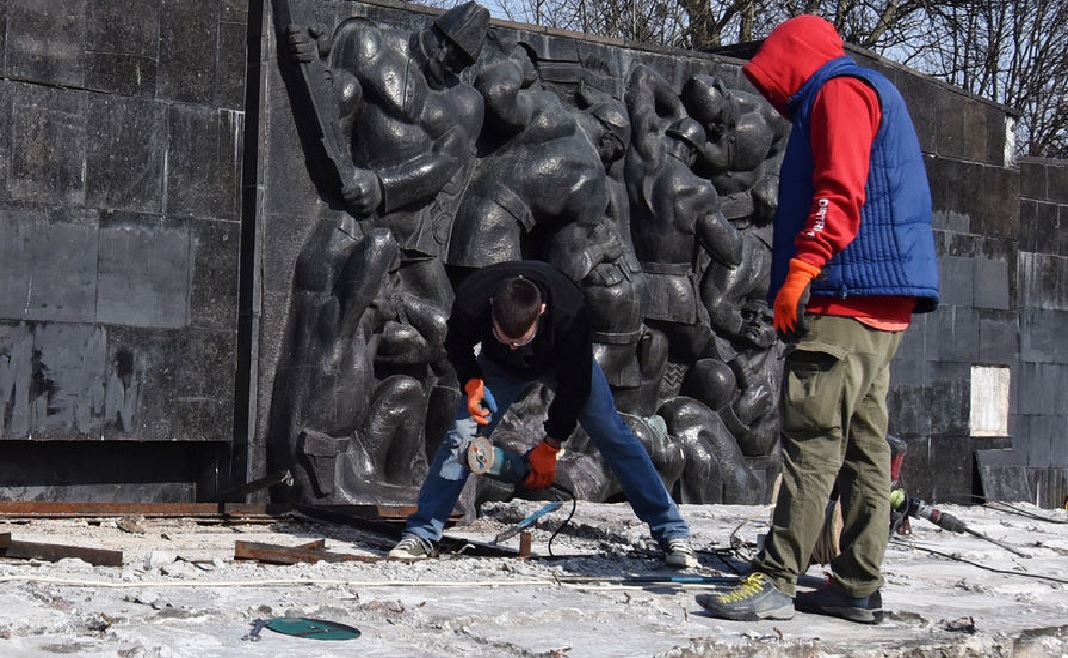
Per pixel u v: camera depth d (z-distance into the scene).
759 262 12.38
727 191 12.39
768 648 4.23
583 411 5.94
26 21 9.29
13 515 7.73
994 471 14.77
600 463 11.06
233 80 10.09
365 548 6.91
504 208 10.68
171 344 9.74
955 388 14.52
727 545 6.98
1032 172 15.72
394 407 10.30
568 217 10.98
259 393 9.91
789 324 4.53
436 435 10.64
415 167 10.17
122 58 9.65
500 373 5.81
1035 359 15.62
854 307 4.71
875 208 4.68
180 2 9.89
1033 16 21.92
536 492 10.61
